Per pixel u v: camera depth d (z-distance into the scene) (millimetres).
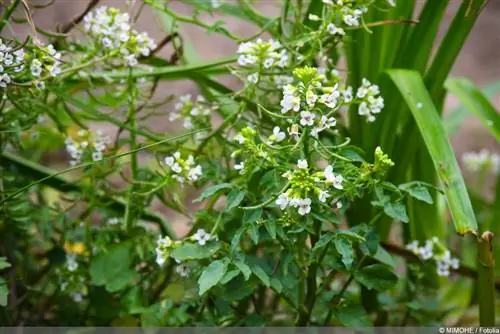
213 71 436
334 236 340
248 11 414
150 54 406
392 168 416
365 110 363
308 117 332
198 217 379
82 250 435
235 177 389
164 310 376
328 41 385
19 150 415
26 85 360
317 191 328
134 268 402
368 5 374
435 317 432
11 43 374
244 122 406
